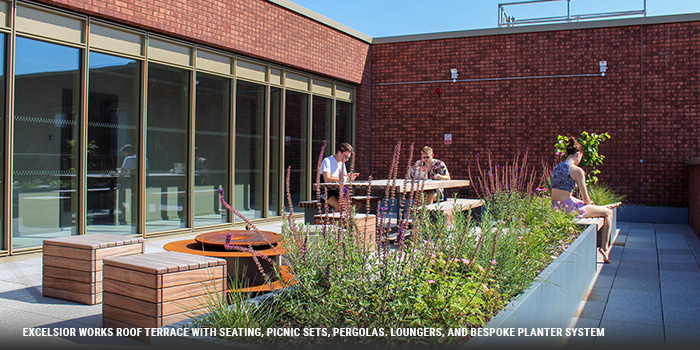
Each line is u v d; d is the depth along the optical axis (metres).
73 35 6.87
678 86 11.62
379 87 13.85
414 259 2.97
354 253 2.92
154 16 7.78
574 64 12.32
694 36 11.52
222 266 3.71
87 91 7.01
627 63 11.95
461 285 2.95
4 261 6.09
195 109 8.73
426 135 13.43
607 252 6.97
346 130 13.16
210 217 9.11
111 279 3.60
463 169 13.10
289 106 11.08
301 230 3.42
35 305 4.31
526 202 5.81
